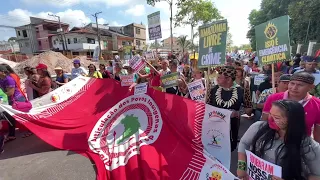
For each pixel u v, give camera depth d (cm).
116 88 521
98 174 327
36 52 4984
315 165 164
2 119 471
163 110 421
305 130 167
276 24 369
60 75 723
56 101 524
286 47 357
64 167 364
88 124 470
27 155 418
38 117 469
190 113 379
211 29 377
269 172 171
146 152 352
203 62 395
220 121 335
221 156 330
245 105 330
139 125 423
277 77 467
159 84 570
